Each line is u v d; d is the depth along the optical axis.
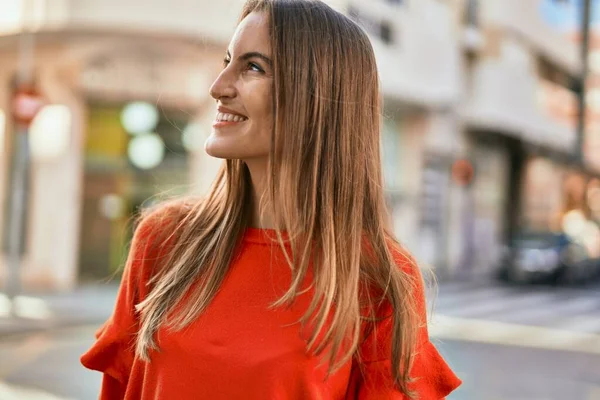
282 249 1.44
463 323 11.94
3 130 14.58
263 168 1.51
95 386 6.65
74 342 8.79
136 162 14.77
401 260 1.52
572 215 33.34
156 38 13.36
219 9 13.13
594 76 45.78
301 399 1.37
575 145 33.44
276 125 1.43
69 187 14.42
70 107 14.34
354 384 1.48
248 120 1.46
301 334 1.38
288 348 1.37
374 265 1.48
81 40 13.66
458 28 22.05
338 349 1.39
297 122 1.43
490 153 26.06
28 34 13.35
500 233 27.31
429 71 19.80
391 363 1.44
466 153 23.73
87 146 14.74
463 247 23.81
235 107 1.47
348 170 1.46
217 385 1.37
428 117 20.78
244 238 1.50
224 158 1.50
